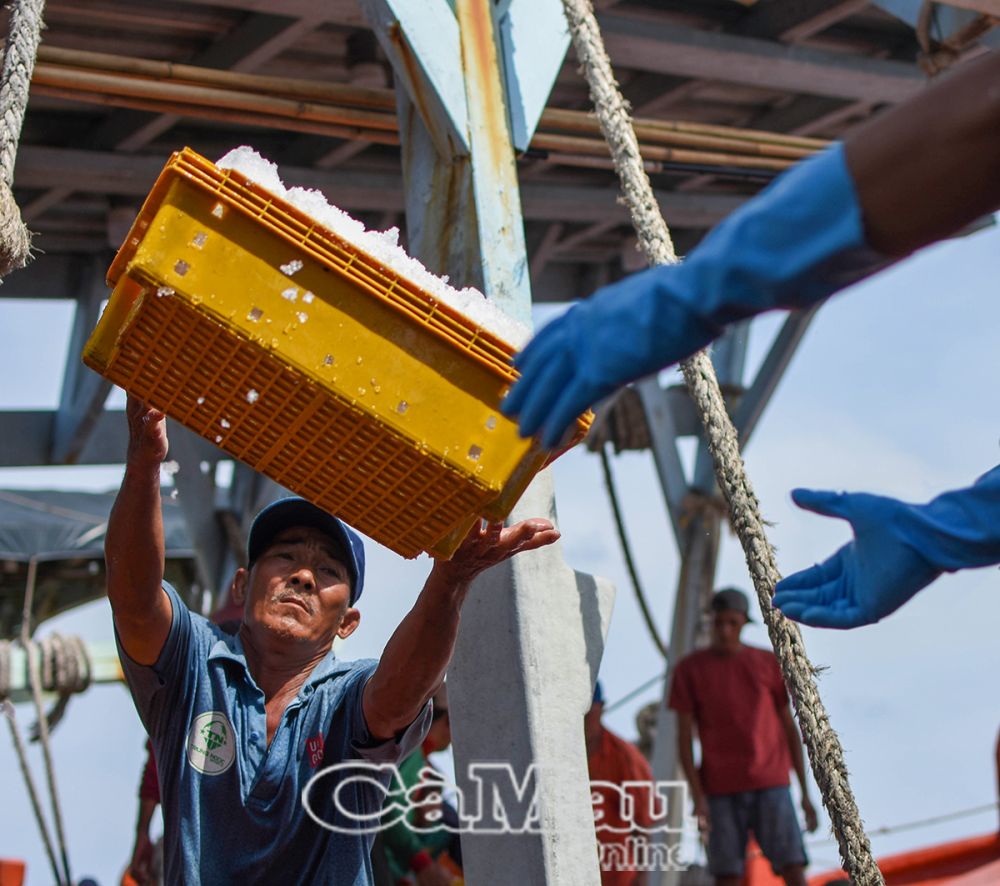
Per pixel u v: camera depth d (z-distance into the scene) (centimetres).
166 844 269
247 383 226
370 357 223
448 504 233
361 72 611
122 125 628
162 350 227
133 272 217
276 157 690
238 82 464
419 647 260
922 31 543
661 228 335
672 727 833
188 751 268
